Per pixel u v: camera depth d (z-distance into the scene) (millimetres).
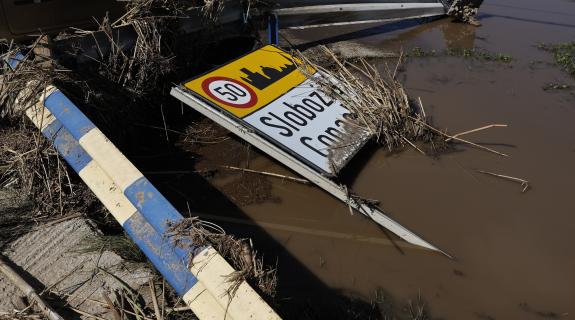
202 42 6062
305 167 4660
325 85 5680
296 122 5137
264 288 2928
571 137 5844
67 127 3855
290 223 4445
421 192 4891
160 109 5535
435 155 5430
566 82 7133
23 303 2928
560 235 4480
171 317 2992
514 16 9734
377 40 8266
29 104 4094
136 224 3309
